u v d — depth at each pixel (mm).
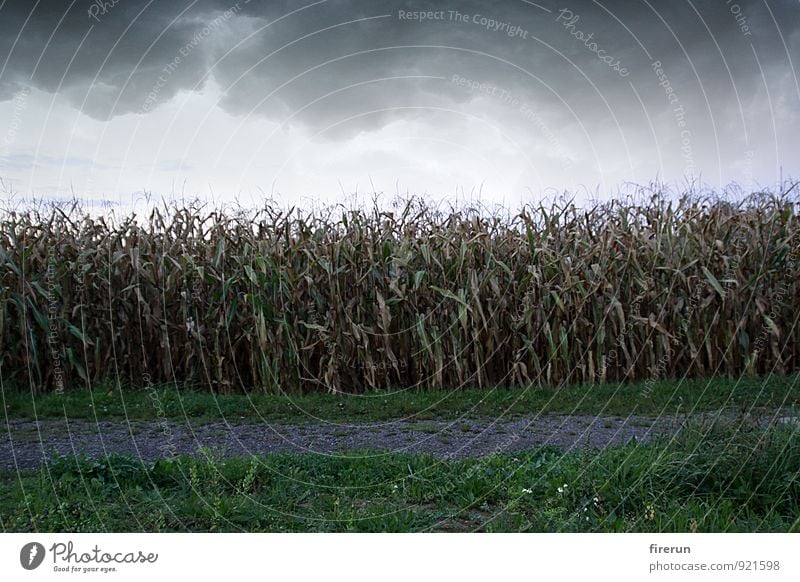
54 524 3840
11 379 7938
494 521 4012
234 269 8492
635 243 8883
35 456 5359
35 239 8344
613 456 4785
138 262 8328
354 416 7105
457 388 8242
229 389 8234
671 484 4293
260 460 4984
